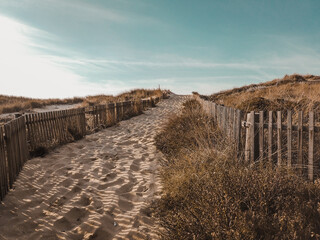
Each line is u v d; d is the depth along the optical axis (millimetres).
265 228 1942
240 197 2361
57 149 5746
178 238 2033
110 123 9406
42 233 2432
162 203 2973
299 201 2359
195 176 3191
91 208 2988
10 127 3797
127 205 3131
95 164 4715
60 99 24000
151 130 8156
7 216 2695
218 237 1805
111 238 2416
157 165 4660
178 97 27484
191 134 5352
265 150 3676
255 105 6430
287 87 13195
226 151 3912
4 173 3256
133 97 20641
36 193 3352
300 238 1766
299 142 3346
